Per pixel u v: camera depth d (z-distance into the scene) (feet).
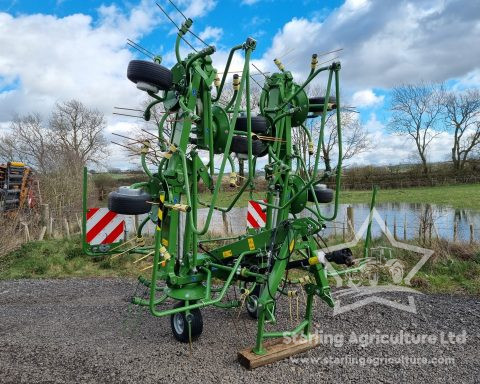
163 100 15.25
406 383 11.53
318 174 16.99
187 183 13.26
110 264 27.96
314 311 17.69
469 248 26.45
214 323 16.44
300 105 16.65
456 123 126.52
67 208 53.98
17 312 18.62
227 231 36.83
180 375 12.05
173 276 14.16
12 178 44.16
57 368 12.55
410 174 119.14
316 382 11.62
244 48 12.37
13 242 32.60
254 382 11.62
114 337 15.15
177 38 14.48
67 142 114.83
